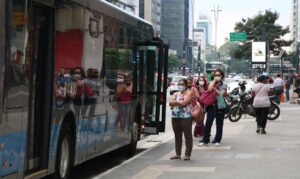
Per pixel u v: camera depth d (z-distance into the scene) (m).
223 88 15.67
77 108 9.88
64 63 9.16
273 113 24.73
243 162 12.54
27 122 7.81
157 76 15.38
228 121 24.53
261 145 15.72
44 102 8.60
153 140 17.97
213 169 11.59
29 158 8.15
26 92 7.74
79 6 9.84
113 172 11.28
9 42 7.09
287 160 12.79
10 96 7.18
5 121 7.05
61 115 9.11
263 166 11.92
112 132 12.27
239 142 16.47
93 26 10.66
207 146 15.55
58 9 8.83
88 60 10.40
